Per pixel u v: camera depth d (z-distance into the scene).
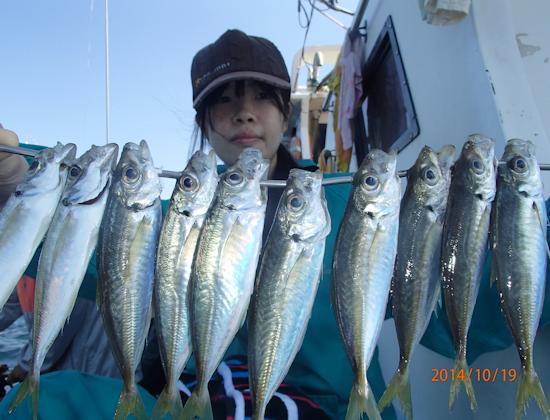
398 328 0.36
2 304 0.35
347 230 0.36
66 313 0.36
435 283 0.36
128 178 0.36
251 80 0.54
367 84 1.00
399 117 0.81
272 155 0.58
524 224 0.35
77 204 0.36
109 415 0.40
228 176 0.36
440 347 0.45
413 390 0.64
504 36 0.50
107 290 0.36
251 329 0.36
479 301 0.42
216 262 0.35
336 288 0.36
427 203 0.37
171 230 0.36
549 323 0.41
